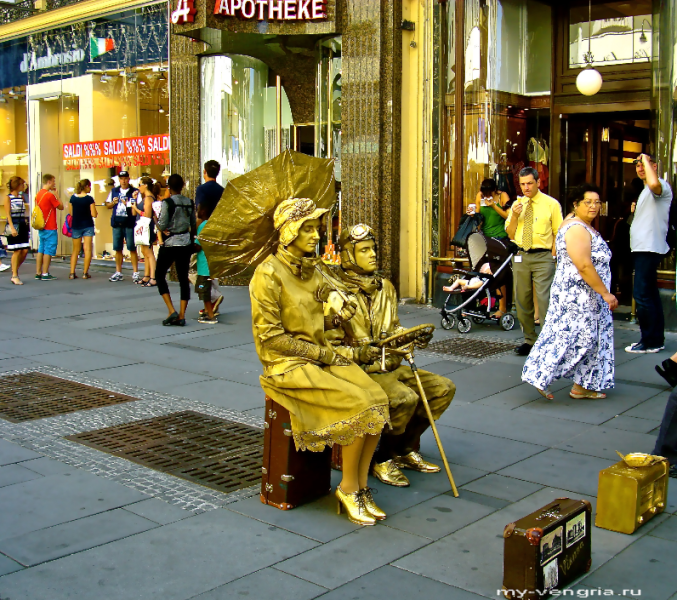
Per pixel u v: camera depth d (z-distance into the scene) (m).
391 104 10.45
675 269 8.78
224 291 12.14
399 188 10.71
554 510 3.34
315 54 11.43
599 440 5.27
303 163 4.20
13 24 17.28
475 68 10.42
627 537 3.79
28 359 7.68
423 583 3.29
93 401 6.18
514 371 7.23
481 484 4.46
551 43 10.59
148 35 14.09
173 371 7.23
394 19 10.34
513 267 7.78
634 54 9.94
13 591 3.18
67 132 16.41
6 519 3.90
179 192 9.35
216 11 10.66
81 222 13.81
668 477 4.12
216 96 12.77
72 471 4.61
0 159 18.45
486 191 9.77
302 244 3.91
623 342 8.41
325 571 3.39
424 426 4.62
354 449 3.85
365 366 4.41
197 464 4.75
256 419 5.71
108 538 3.70
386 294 4.54
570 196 6.16
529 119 10.95
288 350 3.89
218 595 3.17
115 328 9.34
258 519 3.94
